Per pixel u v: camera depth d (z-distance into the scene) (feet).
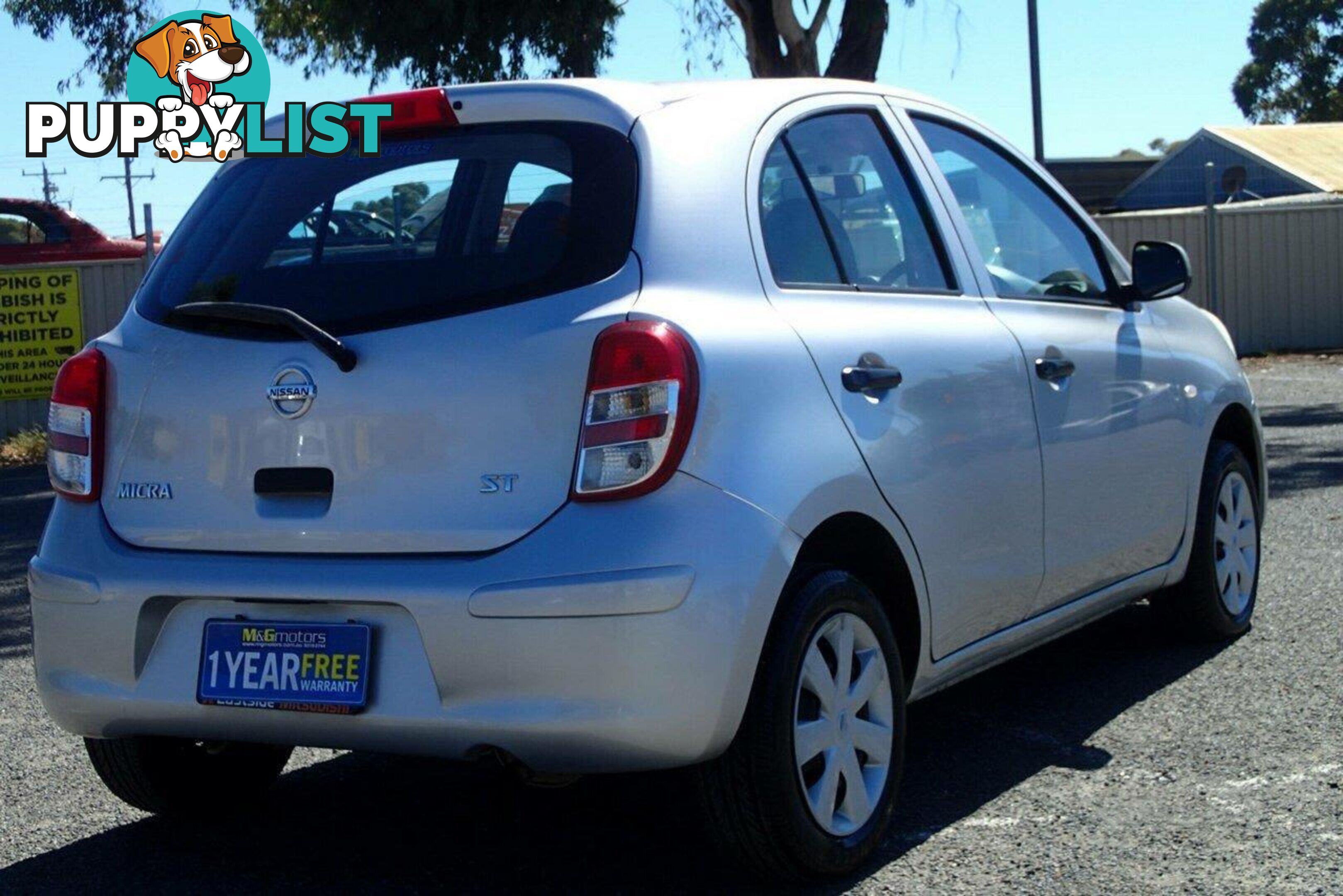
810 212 12.82
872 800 12.25
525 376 10.95
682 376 10.73
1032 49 86.58
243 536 11.60
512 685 10.59
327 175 12.49
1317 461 34.50
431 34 53.57
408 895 12.10
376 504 11.21
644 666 10.41
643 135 11.79
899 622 12.95
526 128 12.04
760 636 10.88
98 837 13.74
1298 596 21.08
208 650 11.61
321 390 11.44
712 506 10.71
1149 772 14.24
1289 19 173.06
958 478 13.16
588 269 11.23
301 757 16.15
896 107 14.69
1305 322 70.13
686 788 14.51
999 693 17.26
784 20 54.85
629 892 11.92
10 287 50.55
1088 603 15.74
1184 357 17.65
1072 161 124.36
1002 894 11.51
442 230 11.81
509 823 13.75
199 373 11.95
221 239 12.61
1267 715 15.83
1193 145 118.32
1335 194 95.50
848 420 11.94
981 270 14.67
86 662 12.00
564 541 10.61
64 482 12.46
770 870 11.53
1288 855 12.05
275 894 12.22
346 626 11.14
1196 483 17.72
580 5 52.95
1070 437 14.97
